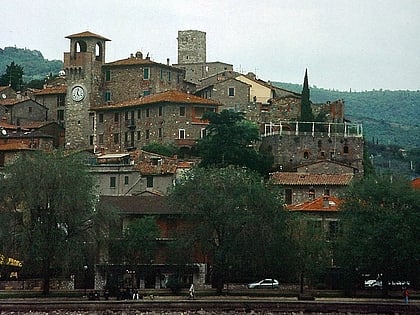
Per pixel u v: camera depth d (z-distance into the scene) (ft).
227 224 492.54
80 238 479.82
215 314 428.15
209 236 499.51
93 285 529.45
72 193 477.36
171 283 505.66
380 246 489.67
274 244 495.82
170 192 556.92
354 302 442.09
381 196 509.76
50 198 477.36
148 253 539.29
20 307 424.46
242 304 433.07
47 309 425.69
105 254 534.37
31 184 474.08
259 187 509.35
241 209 499.92
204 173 524.52
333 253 533.96
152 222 543.80
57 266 482.28
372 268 496.64
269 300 443.32
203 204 499.51
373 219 499.51
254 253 493.36
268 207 502.38
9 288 519.60
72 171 486.38
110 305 428.97
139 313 426.92
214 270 516.32
